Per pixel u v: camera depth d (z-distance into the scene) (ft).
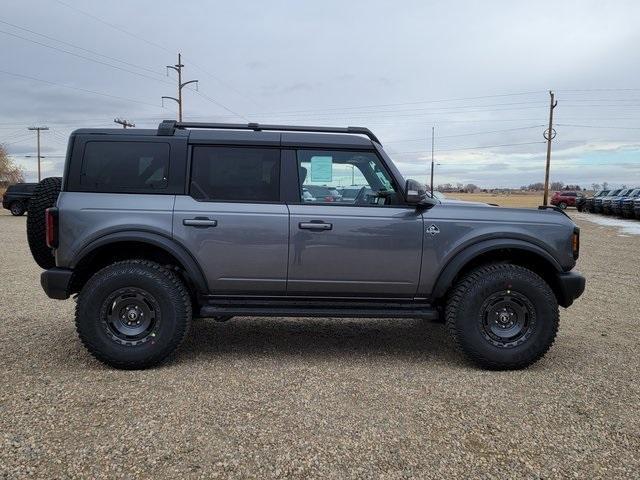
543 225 14.69
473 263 15.39
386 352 15.90
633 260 38.19
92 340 13.73
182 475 8.88
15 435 10.11
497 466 9.32
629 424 10.98
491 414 11.41
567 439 10.32
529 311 14.26
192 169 14.51
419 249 14.47
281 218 14.30
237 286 14.51
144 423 10.70
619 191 117.70
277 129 15.20
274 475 8.94
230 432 10.39
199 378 13.35
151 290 13.80
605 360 15.25
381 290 14.67
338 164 14.87
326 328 18.66
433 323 19.57
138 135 14.51
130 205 14.12
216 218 14.19
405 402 12.01
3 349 15.47
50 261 15.40
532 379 13.64
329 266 14.43
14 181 243.40
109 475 8.83
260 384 13.00
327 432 10.46
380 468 9.20
